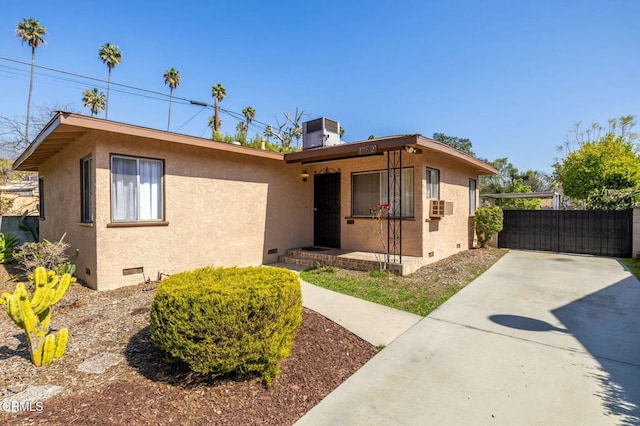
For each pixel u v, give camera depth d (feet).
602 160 47.26
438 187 28.63
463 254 33.12
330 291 18.84
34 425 6.94
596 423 7.49
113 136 18.84
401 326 13.60
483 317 14.69
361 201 29.25
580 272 24.44
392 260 24.21
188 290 8.83
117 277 19.08
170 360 9.23
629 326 13.52
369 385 9.23
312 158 26.68
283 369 9.82
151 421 7.33
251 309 8.72
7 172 50.67
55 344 9.67
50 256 17.22
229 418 7.67
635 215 30.66
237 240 25.52
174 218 21.67
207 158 23.53
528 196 53.06
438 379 9.50
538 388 8.98
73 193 21.97
